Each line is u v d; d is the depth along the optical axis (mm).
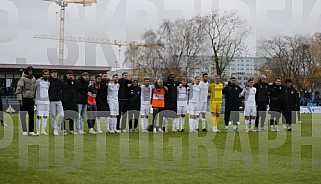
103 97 24031
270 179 11773
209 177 11969
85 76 23312
